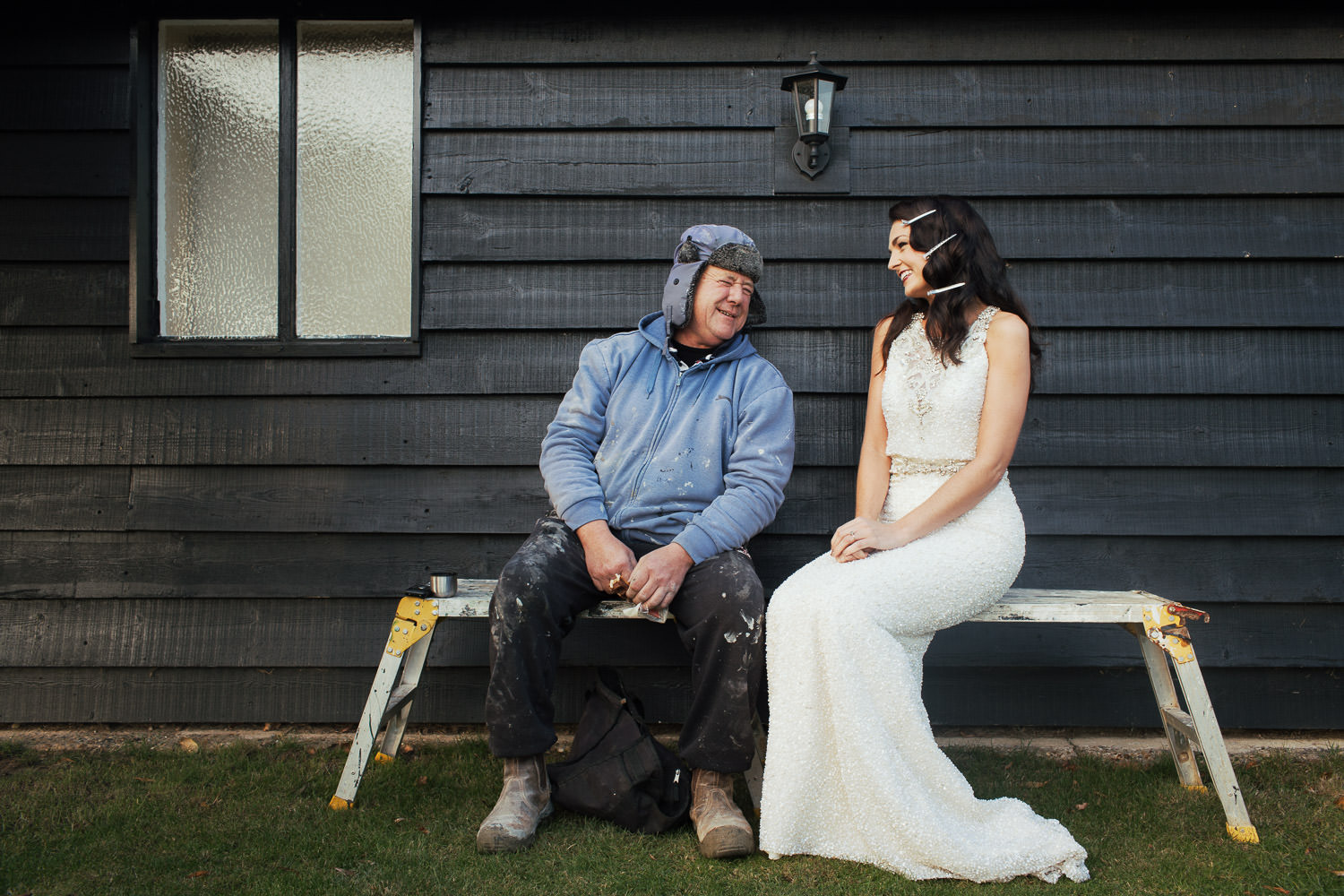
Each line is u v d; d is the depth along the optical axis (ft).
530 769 6.58
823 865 6.07
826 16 8.70
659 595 6.58
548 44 8.73
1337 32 8.59
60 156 8.71
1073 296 8.63
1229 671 8.65
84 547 8.68
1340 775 7.67
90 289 8.70
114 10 8.68
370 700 7.01
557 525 7.25
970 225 7.20
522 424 8.70
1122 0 8.54
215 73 8.99
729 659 6.45
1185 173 8.62
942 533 6.84
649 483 7.29
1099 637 8.66
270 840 6.35
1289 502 8.59
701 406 7.47
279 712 8.70
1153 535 8.60
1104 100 8.65
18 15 8.72
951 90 8.70
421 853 6.18
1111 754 8.32
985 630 8.70
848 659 6.03
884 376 7.48
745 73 8.73
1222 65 8.66
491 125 8.73
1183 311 8.60
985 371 7.00
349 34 8.93
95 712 8.68
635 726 6.81
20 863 5.98
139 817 6.72
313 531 8.68
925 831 5.77
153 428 8.68
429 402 8.72
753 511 7.02
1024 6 8.63
